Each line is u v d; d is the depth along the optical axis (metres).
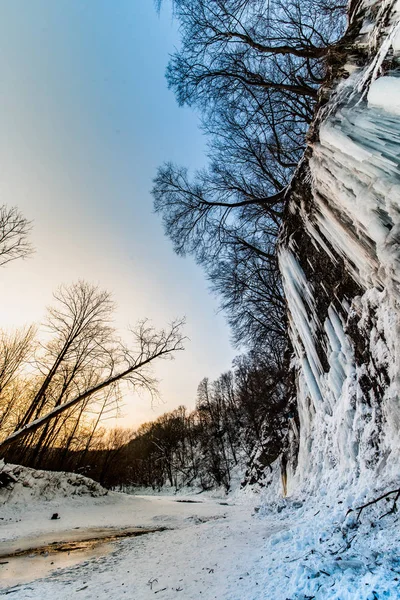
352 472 5.29
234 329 19.20
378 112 3.98
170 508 13.59
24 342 16.44
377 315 4.93
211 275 17.12
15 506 10.73
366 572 2.32
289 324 11.73
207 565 3.90
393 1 4.68
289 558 3.36
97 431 23.23
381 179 3.58
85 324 16.59
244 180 14.03
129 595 3.22
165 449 52.56
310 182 7.09
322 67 9.11
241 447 37.12
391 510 3.12
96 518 10.74
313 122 6.73
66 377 16.14
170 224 13.59
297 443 11.24
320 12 9.16
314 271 7.95
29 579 4.17
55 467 19.36
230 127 12.78
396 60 4.01
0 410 15.55
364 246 4.79
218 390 54.34
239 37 9.11
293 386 12.45
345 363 6.36
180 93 10.95
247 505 13.98
